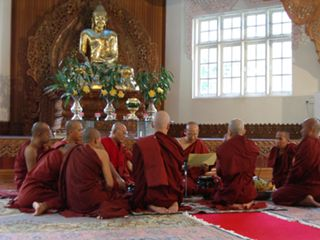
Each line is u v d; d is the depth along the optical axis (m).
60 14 12.60
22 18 12.46
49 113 12.07
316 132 6.71
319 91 12.02
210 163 6.91
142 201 5.95
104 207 5.61
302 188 6.55
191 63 13.46
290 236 4.70
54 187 6.09
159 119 6.06
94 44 12.20
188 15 13.45
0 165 9.65
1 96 12.17
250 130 12.73
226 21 13.38
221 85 13.37
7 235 4.64
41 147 6.45
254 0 12.88
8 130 12.23
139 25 13.20
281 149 7.53
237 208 6.18
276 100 12.53
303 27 12.20
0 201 6.74
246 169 6.26
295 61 12.34
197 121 13.34
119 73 10.89
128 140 9.77
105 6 12.98
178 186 6.03
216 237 4.59
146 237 4.58
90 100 11.11
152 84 10.84
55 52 12.48
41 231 4.82
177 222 5.31
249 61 13.12
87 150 5.79
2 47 12.23
